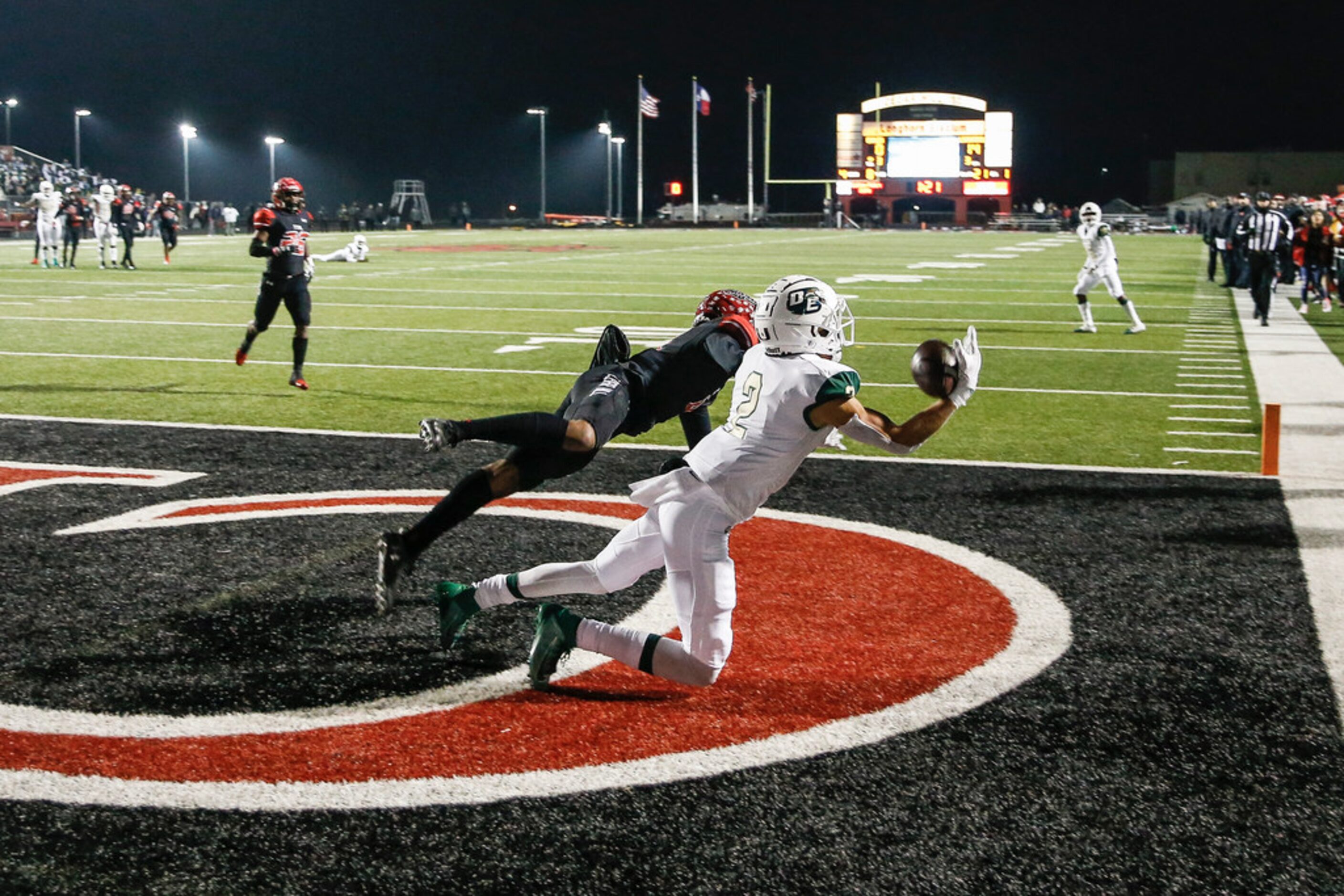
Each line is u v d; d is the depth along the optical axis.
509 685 5.61
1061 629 6.35
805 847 4.22
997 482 9.52
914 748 4.97
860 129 94.50
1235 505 8.86
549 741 5.01
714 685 5.61
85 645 6.05
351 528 8.18
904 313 23.02
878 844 4.24
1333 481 9.63
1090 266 19.98
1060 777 4.74
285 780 4.67
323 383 14.17
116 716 5.23
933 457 10.46
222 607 6.61
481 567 7.33
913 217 95.00
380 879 4.02
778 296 5.12
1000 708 5.36
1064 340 19.00
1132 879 4.05
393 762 4.83
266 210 13.20
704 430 6.41
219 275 31.33
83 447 10.62
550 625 5.34
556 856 4.16
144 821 4.37
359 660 5.89
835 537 8.05
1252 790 4.65
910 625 6.41
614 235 70.31
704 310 6.31
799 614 6.58
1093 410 12.84
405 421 11.89
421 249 49.44
